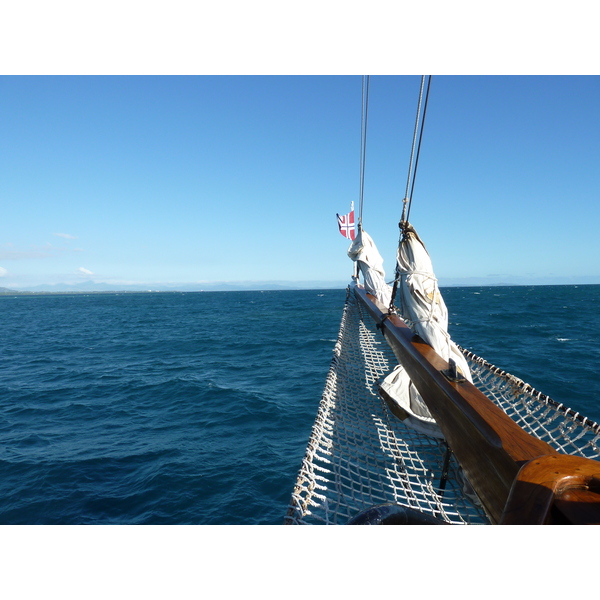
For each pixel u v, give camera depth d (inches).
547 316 1133.7
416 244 148.9
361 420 157.2
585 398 340.2
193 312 1925.4
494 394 172.1
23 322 1571.1
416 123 147.3
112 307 2711.6
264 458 273.3
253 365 588.4
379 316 235.9
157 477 250.1
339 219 502.3
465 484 118.2
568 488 56.0
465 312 1314.0
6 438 326.3
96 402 424.5
